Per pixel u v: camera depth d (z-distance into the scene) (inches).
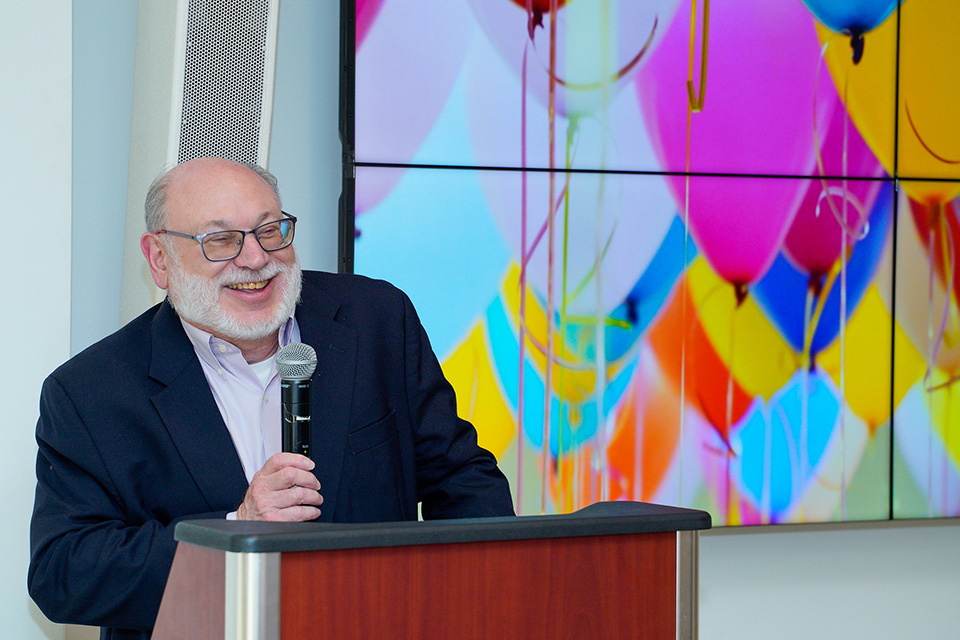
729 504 145.5
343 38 133.6
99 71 130.7
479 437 137.3
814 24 148.4
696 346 144.6
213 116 116.3
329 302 95.1
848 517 149.8
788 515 147.6
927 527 158.6
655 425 143.0
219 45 116.3
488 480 95.6
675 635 58.7
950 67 153.8
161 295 119.3
